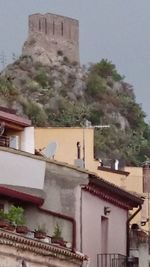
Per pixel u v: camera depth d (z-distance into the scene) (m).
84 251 44.41
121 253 48.78
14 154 41.31
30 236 37.47
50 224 42.75
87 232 44.81
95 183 45.06
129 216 52.66
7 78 147.88
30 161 42.03
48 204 43.00
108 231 47.34
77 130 60.00
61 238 40.38
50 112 175.38
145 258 46.84
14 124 46.31
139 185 68.44
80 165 50.25
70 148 59.69
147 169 69.19
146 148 173.38
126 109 199.00
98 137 161.38
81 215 44.22
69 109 180.62
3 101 138.00
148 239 51.53
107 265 45.78
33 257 36.69
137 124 196.12
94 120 190.25
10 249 35.06
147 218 62.94
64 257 39.12
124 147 170.38
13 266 35.28
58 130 59.59
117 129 187.38
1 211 37.66
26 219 41.94
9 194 40.38
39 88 192.62
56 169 43.66
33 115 150.12
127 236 49.78
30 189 41.88
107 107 197.75
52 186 43.38
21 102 146.38
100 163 65.06
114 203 48.28
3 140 45.31
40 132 59.22
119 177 62.59
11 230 35.94
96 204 46.03
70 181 44.09
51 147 48.00
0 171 40.72
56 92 196.50
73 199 43.94
